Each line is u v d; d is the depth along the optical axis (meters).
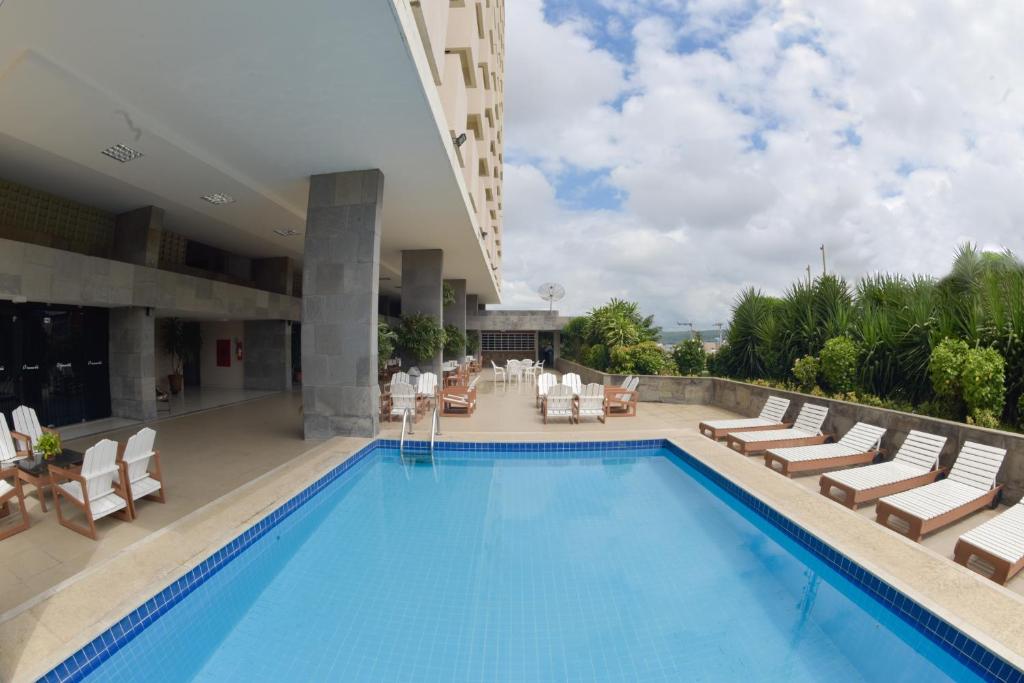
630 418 9.92
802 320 10.27
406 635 3.06
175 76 4.63
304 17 3.77
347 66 4.50
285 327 13.86
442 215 10.02
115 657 2.72
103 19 3.72
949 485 4.89
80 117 5.36
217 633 3.05
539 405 11.52
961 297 7.16
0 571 3.31
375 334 7.27
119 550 3.62
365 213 7.12
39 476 4.07
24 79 4.57
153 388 9.08
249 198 8.33
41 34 3.90
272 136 6.03
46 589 3.07
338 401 7.23
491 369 25.94
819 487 5.54
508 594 3.52
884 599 3.21
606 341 17.06
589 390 9.36
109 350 9.02
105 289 7.73
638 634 3.09
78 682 2.52
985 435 5.16
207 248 13.02
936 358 6.26
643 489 5.92
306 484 5.16
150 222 8.80
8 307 7.39
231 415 9.66
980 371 5.68
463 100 8.80
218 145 6.31
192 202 8.59
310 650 2.92
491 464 6.94
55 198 8.15
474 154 11.52
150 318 8.95
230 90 4.91
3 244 6.22
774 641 3.06
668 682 2.68
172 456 6.34
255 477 5.42
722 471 5.81
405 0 4.06
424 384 10.57
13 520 4.18
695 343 14.60
